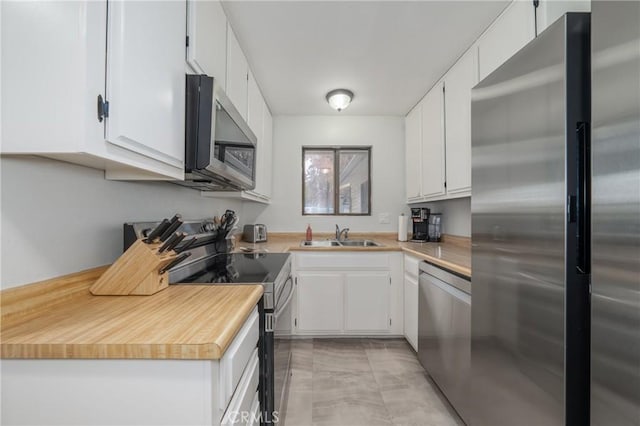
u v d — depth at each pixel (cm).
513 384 103
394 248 258
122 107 75
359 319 258
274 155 327
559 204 83
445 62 215
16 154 69
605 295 68
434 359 182
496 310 112
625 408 64
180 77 110
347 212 333
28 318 77
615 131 66
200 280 130
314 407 169
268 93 269
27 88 65
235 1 154
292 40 189
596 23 70
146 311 84
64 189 91
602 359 69
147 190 136
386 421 158
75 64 64
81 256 97
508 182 105
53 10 65
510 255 104
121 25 75
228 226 209
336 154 334
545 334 89
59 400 63
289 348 182
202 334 68
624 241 64
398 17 168
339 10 162
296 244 280
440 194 237
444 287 171
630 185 63
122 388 63
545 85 88
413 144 298
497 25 167
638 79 61
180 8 111
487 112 118
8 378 63
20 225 78
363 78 240
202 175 126
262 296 122
